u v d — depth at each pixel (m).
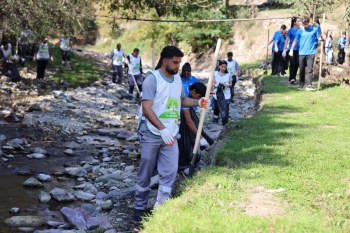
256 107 12.90
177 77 5.74
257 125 8.91
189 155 7.04
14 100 14.43
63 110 13.52
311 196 5.23
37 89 16.80
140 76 16.81
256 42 32.59
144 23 38.34
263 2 36.66
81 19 15.60
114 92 17.42
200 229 4.36
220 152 6.93
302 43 13.04
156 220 4.81
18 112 12.82
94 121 12.84
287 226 4.37
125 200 6.89
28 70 20.23
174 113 5.68
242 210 4.86
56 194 6.96
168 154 5.70
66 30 15.78
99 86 19.09
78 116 13.18
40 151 9.45
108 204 6.61
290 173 6.02
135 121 13.53
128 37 44.81
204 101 5.88
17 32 14.19
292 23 15.72
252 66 26.59
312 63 13.01
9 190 7.29
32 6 13.43
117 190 7.21
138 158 9.48
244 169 6.21
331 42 20.02
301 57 13.16
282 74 17.84
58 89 17.30
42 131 11.23
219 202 5.05
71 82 19.11
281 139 7.74
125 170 8.55
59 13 14.68
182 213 4.82
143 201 5.98
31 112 12.94
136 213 5.99
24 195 7.11
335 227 4.41
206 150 8.62
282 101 11.53
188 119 6.98
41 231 5.66
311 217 4.60
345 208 4.89
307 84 13.12
